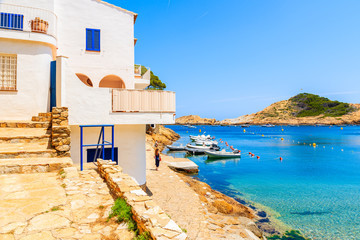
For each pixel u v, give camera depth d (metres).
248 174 26.73
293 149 52.00
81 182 7.04
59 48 12.57
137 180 12.79
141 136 13.01
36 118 10.66
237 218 12.93
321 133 119.25
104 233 4.39
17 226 4.21
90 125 10.19
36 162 7.56
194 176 24.80
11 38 10.53
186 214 11.08
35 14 11.59
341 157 39.88
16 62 10.96
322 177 25.44
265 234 12.27
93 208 5.38
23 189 6.00
